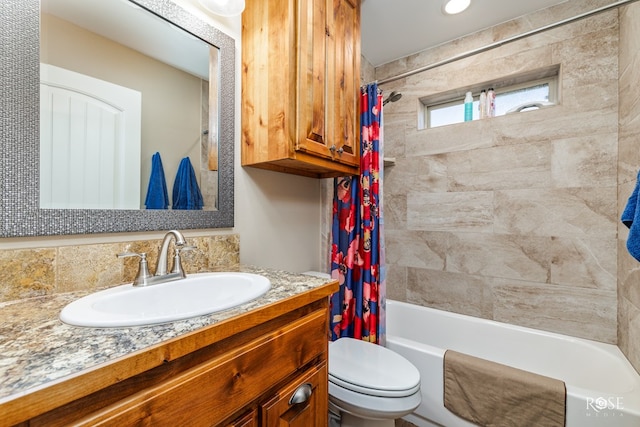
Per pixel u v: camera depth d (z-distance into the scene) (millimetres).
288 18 1035
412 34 1860
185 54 1042
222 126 1143
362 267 1476
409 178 2102
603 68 1457
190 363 500
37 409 330
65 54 767
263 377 627
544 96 1731
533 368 1509
